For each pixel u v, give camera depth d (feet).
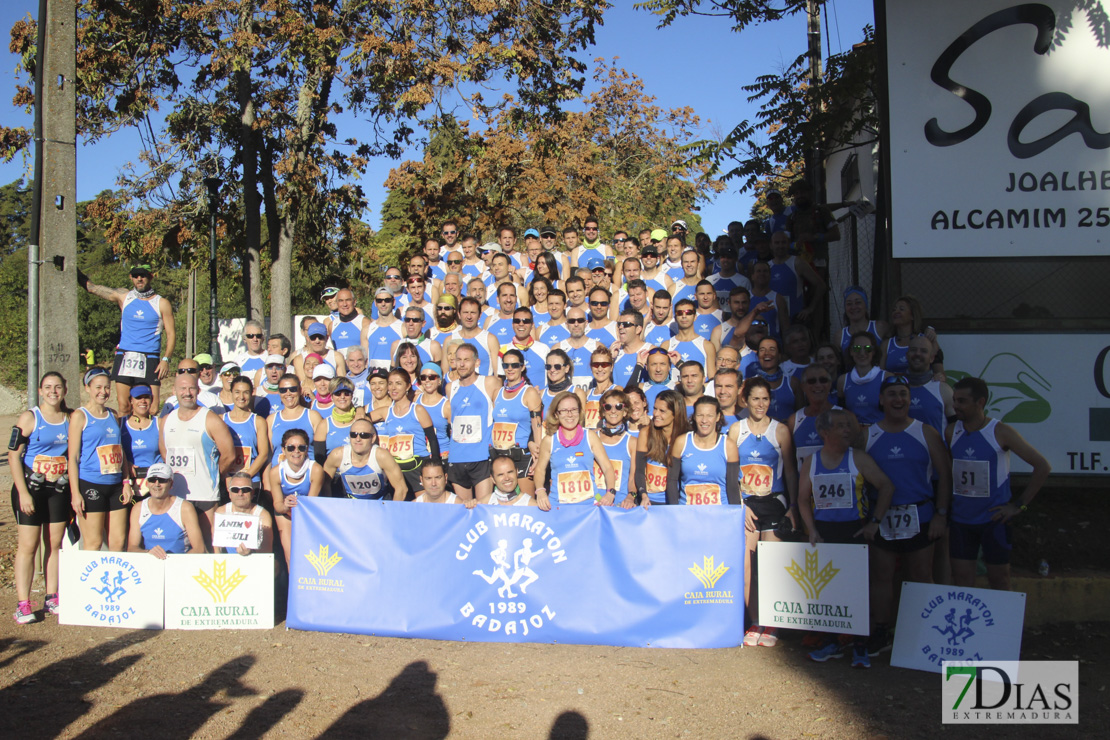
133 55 55.31
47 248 27.96
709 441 19.94
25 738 14.78
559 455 20.77
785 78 40.68
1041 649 19.16
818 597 18.52
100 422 22.52
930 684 17.13
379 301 31.94
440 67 52.75
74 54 28.50
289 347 29.63
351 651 19.20
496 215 78.89
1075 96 24.00
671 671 17.88
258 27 54.80
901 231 24.88
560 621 19.72
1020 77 24.25
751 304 29.07
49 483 22.16
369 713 15.75
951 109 24.62
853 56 36.70
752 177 40.75
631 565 19.61
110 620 21.11
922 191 24.79
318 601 20.72
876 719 15.51
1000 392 24.50
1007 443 18.65
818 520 18.98
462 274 38.29
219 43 54.54
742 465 20.22
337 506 20.86
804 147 38.04
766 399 19.90
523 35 56.29
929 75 24.80
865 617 17.95
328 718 15.55
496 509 20.15
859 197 41.78
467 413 24.31
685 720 15.46
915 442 18.70
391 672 17.85
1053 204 24.17
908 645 18.03
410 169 77.30
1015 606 17.07
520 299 35.50
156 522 22.04
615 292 33.22
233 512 21.33
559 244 62.75
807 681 17.30
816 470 19.04
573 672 17.81
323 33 52.31
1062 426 24.12
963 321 24.79
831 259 41.60
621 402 20.98
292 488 22.56
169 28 56.08
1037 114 24.18
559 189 83.76
